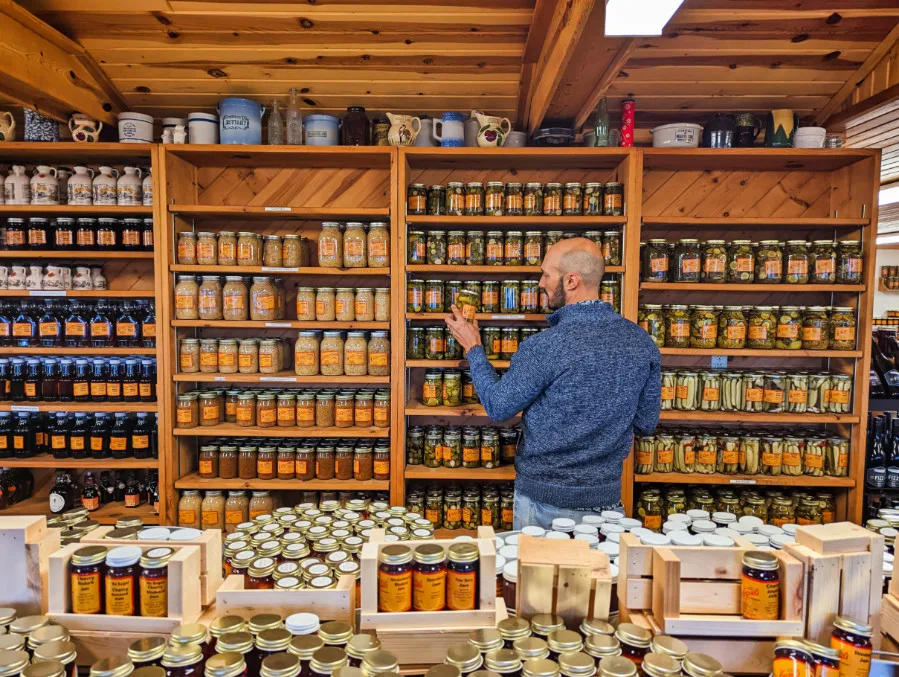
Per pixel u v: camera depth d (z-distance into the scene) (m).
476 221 2.67
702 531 1.44
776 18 2.43
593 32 1.86
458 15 2.45
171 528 1.25
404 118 2.66
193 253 2.74
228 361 2.76
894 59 2.58
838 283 2.72
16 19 2.24
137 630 1.04
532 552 1.12
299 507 1.70
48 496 3.06
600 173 3.01
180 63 2.70
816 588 1.03
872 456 3.06
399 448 2.70
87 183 2.76
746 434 2.81
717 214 3.03
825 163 2.84
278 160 2.87
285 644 0.97
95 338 2.83
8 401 2.81
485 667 0.95
